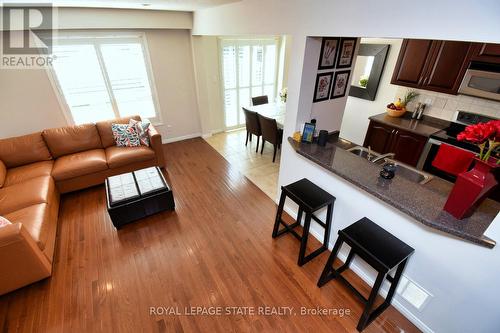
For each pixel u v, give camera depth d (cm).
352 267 229
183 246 256
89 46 362
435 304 169
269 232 276
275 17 227
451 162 200
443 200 165
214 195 339
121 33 376
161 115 468
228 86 517
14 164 318
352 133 450
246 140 486
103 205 317
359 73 408
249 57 514
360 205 202
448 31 127
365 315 176
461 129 294
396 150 339
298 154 255
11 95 328
